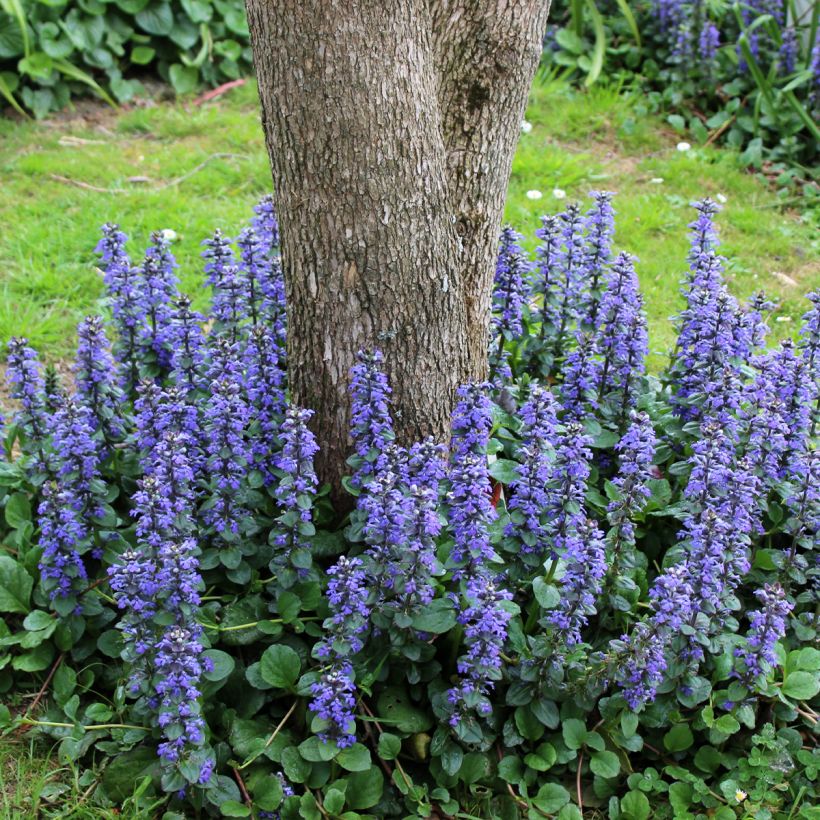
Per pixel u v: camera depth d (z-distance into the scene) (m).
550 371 1.31
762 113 2.08
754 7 2.20
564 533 1.04
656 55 2.26
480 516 1.00
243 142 2.02
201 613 1.03
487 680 1.00
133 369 1.21
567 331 1.30
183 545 0.97
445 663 1.06
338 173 1.05
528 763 1.02
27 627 1.05
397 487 1.04
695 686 1.03
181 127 2.06
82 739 1.01
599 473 1.23
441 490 1.05
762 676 1.02
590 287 1.28
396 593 1.02
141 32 2.21
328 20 1.01
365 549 1.10
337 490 1.15
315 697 1.00
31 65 2.02
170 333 1.16
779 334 1.59
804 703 1.07
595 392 1.20
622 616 1.08
